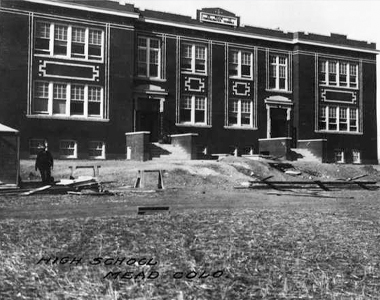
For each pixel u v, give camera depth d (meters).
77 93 32.78
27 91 31.06
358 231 9.44
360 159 44.41
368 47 45.16
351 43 44.31
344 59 44.09
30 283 5.45
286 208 13.91
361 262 6.79
